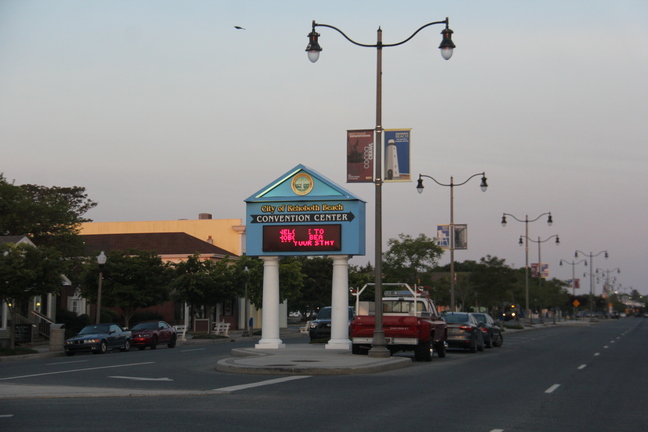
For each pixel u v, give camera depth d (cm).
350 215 2778
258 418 1111
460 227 4359
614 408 1316
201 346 3997
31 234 4825
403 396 1429
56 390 1479
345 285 2841
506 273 6662
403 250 5875
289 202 2822
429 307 2602
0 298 3153
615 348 3516
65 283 4619
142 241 6475
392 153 2339
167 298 4534
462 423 1106
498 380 1816
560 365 2366
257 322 6844
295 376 1833
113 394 1405
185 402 1295
